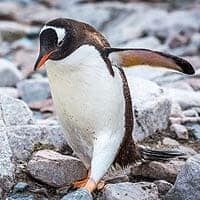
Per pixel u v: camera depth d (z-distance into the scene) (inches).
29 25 1184.8
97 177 446.3
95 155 448.5
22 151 513.0
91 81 437.1
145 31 1058.7
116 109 449.7
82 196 429.4
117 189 454.0
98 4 1251.8
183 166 475.8
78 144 468.8
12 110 542.9
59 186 478.6
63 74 436.5
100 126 448.8
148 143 555.5
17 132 518.6
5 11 1202.0
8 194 469.1
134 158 488.7
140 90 579.8
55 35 428.8
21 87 783.7
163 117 579.2
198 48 963.3
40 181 481.1
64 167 480.1
